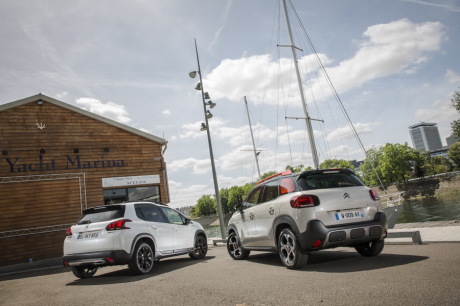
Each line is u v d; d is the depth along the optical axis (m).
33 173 16.31
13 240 15.23
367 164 80.50
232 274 5.76
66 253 6.88
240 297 4.02
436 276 3.97
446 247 6.16
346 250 7.61
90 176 17.52
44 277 9.30
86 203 17.02
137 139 19.27
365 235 5.38
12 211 15.45
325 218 5.32
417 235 7.03
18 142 16.30
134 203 7.70
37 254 15.52
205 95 19.03
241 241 7.62
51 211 16.20
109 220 6.93
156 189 19.39
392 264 5.05
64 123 17.53
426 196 64.62
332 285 4.12
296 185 5.79
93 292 5.29
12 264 14.96
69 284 6.71
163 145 20.02
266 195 6.72
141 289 5.14
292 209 5.57
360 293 3.60
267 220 6.40
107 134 18.48
